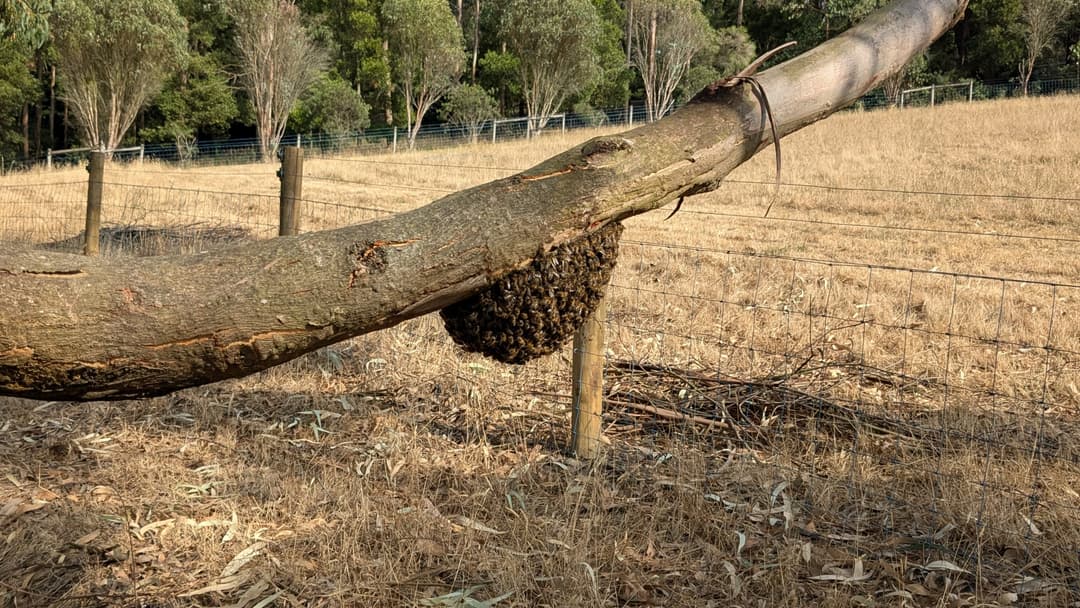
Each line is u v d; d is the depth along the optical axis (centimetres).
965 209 1400
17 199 1559
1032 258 1047
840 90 236
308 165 2380
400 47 3953
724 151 215
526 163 2425
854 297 790
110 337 138
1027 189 1487
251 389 532
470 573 326
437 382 536
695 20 4203
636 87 5128
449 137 3656
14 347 130
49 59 3947
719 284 831
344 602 306
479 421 479
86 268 139
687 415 468
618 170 194
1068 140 1875
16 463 424
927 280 870
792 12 4528
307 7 4812
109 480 408
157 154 3953
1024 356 610
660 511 368
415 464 424
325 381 549
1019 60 3972
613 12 5203
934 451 415
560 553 331
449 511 379
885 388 530
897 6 254
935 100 3400
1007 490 374
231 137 4938
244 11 3625
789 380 526
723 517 364
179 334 144
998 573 322
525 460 429
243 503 383
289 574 323
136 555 339
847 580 315
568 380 538
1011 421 462
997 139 1997
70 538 350
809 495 384
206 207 1398
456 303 193
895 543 347
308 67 3838
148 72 3353
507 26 3725
